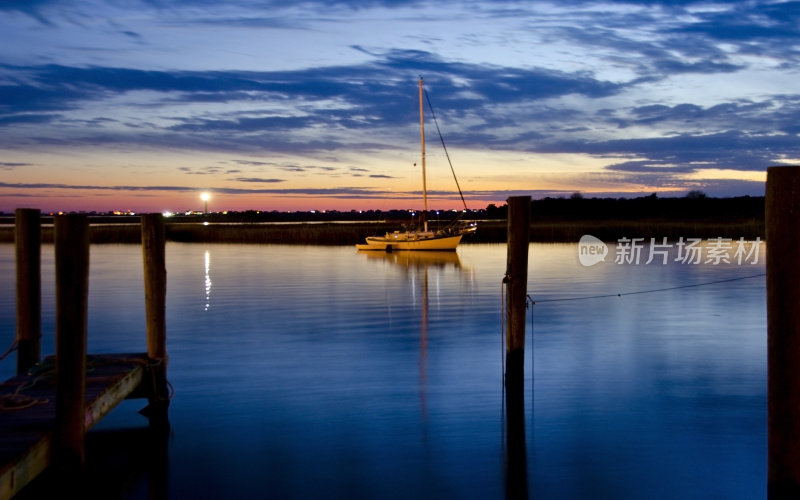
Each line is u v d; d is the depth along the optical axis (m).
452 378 10.30
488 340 13.18
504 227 56.16
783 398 5.22
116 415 8.81
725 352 11.85
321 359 11.64
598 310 16.59
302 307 17.81
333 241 53.44
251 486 6.61
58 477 5.97
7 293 20.78
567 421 8.27
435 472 6.87
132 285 22.86
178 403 9.16
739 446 7.45
